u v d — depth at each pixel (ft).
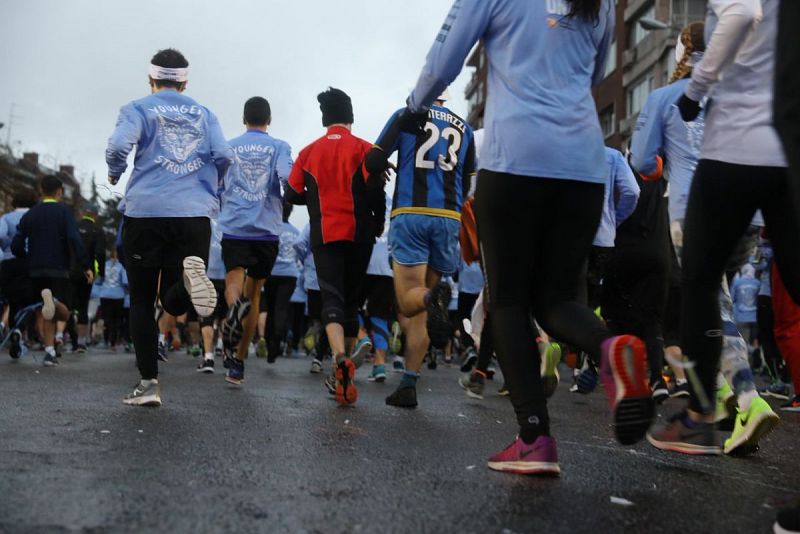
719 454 12.53
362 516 8.10
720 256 11.46
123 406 16.33
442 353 53.26
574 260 10.59
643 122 14.51
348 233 19.16
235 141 23.66
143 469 10.02
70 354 41.98
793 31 7.38
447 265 19.33
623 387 9.18
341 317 18.72
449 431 14.49
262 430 13.58
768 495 9.70
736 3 10.60
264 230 23.34
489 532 7.68
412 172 18.80
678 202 14.15
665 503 9.09
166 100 17.78
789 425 17.71
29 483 9.09
